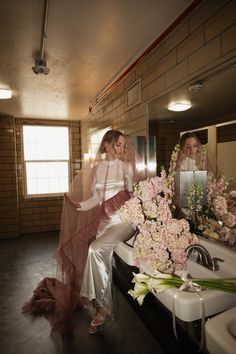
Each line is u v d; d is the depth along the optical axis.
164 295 1.04
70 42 1.76
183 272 1.10
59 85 2.66
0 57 1.98
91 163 2.00
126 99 2.32
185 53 1.46
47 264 2.96
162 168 1.57
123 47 1.85
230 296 1.01
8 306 2.05
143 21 1.52
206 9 1.28
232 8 1.12
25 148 4.43
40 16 1.46
